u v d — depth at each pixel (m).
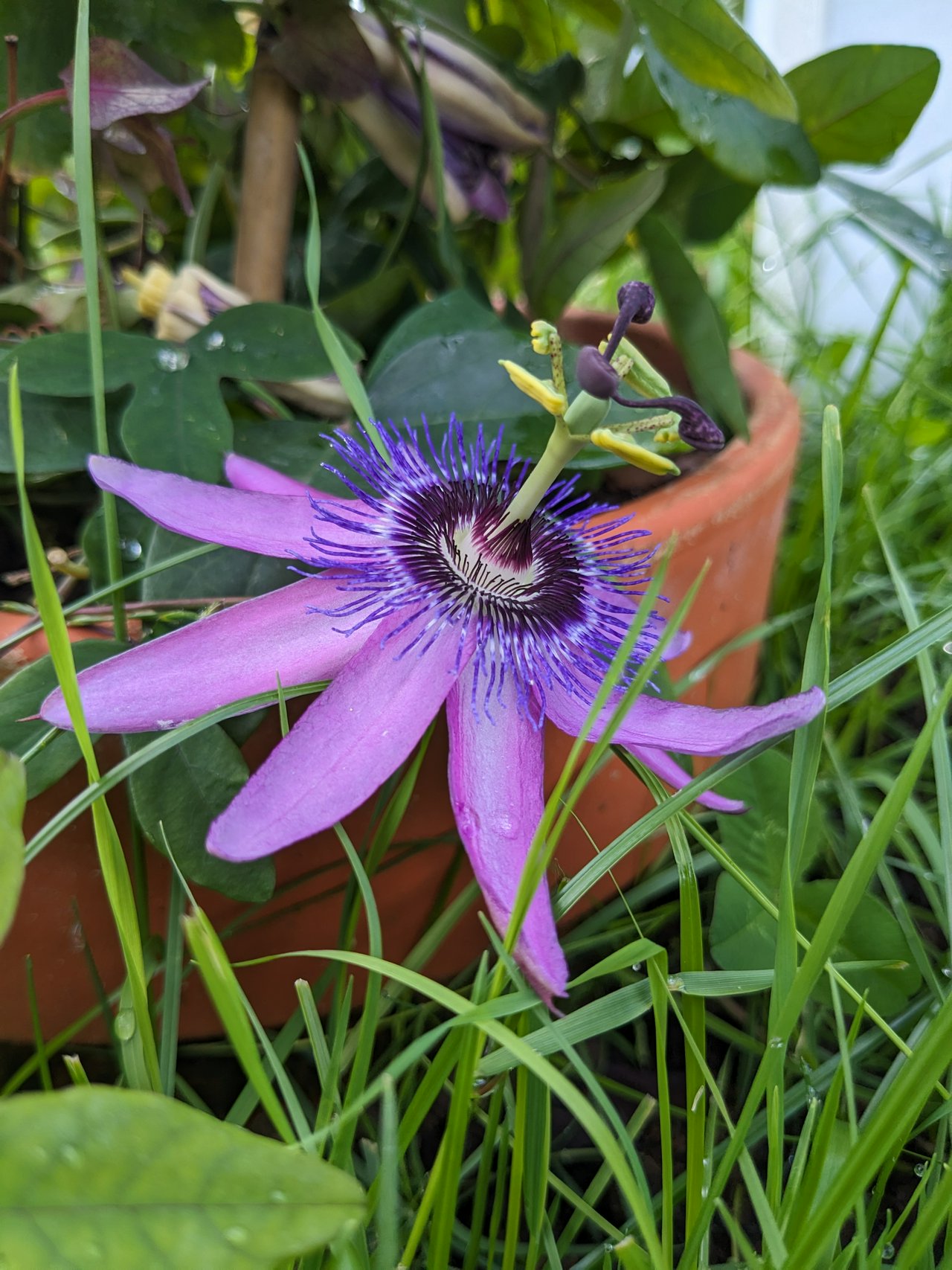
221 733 0.11
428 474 0.14
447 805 0.13
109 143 0.15
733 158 0.17
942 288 0.23
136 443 0.13
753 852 0.14
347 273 0.20
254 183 0.17
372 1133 0.13
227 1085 0.14
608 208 0.18
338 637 0.11
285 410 0.16
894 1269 0.10
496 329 0.16
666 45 0.17
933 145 0.34
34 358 0.14
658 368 0.22
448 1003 0.08
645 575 0.14
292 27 0.16
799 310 0.30
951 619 0.12
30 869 0.12
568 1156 0.13
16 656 0.12
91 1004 0.13
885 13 0.34
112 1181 0.07
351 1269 0.08
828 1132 0.09
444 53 0.17
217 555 0.13
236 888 0.11
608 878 0.16
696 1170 0.10
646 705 0.11
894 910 0.15
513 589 0.13
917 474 0.25
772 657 0.22
